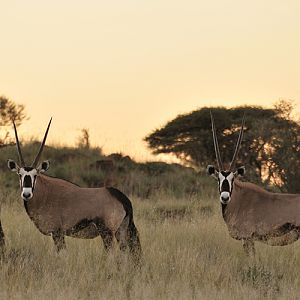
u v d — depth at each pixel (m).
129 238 16.77
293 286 13.95
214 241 17.39
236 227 17.31
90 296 13.07
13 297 12.88
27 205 16.84
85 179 35.59
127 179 36.19
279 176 36.81
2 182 32.62
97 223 16.80
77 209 16.77
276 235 17.20
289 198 17.23
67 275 13.85
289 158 36.50
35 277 13.97
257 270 14.91
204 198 30.39
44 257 15.48
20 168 16.75
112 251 15.88
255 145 43.72
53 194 16.80
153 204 26.64
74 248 16.08
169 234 17.75
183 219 22.39
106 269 14.72
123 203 16.86
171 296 12.91
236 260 15.72
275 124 44.06
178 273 14.33
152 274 14.44
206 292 13.16
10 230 17.88
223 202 16.98
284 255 16.20
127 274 14.38
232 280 14.14
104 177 35.84
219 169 17.88
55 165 36.72
